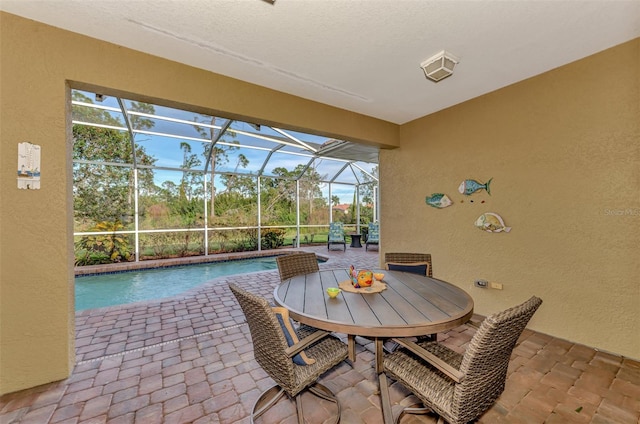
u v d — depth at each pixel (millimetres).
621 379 2047
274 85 2975
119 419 1692
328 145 6031
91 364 2311
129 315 3428
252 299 1444
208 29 2064
